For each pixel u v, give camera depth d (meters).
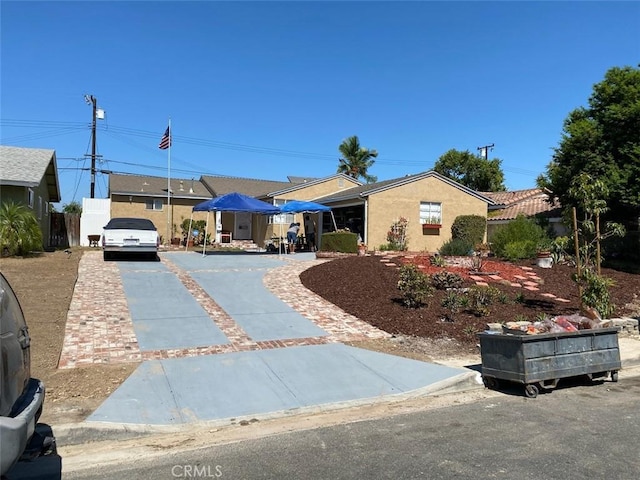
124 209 31.81
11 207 16.72
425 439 4.85
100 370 6.56
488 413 5.68
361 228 24.09
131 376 6.39
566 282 13.59
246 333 8.59
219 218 31.03
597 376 7.16
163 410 5.49
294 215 27.25
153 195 32.12
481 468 4.16
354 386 6.47
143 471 4.18
